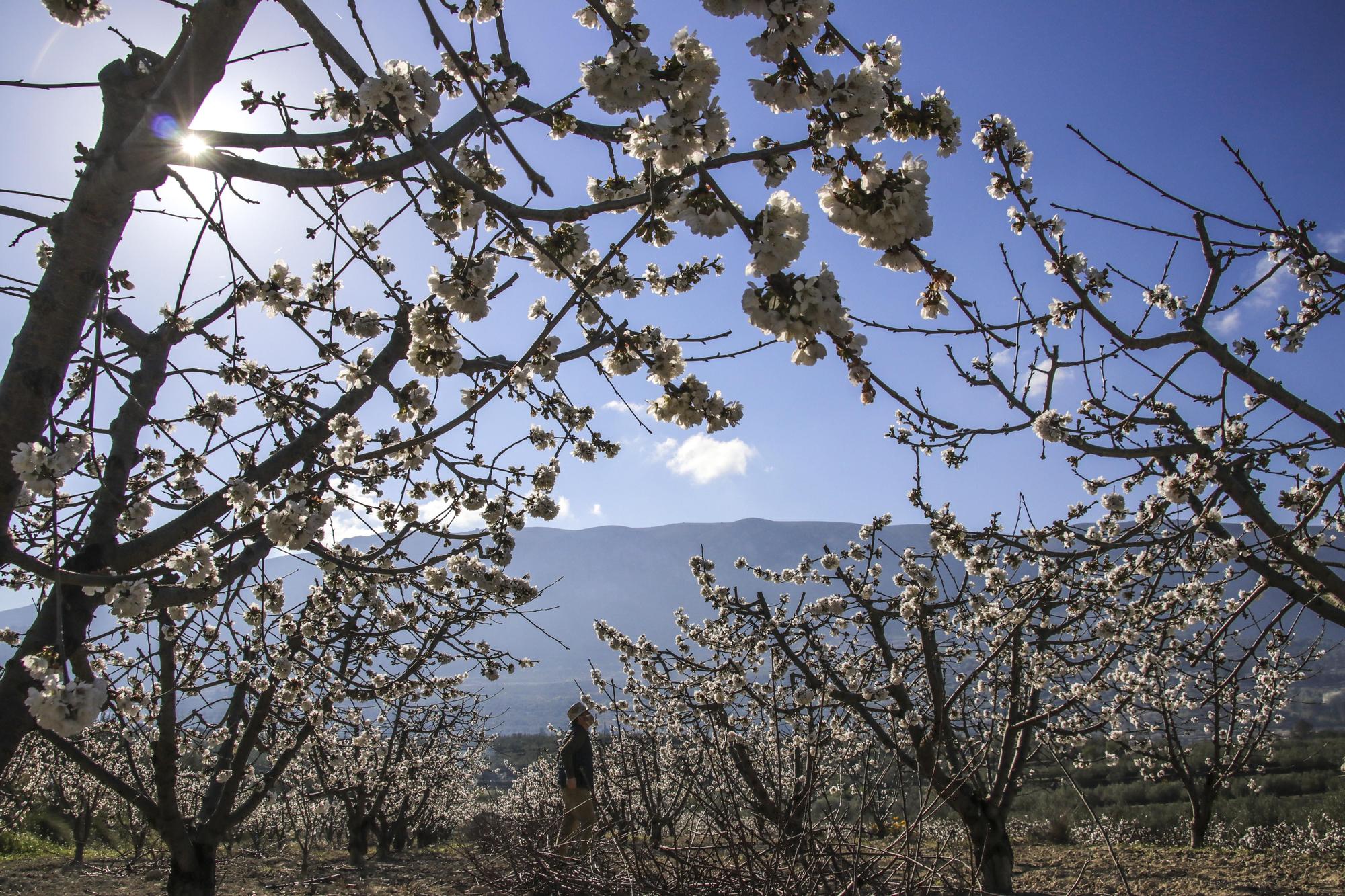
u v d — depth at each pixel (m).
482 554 3.97
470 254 2.95
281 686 5.59
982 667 5.97
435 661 6.30
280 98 2.62
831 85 2.12
